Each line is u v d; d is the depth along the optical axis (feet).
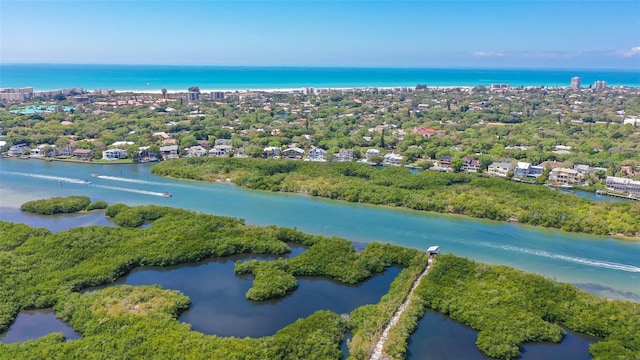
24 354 271.49
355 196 615.16
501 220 541.75
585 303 336.70
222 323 333.83
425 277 384.06
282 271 398.62
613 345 295.07
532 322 318.65
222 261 436.35
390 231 512.22
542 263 436.35
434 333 320.91
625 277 410.11
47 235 455.63
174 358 272.31
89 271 385.50
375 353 290.15
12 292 349.41
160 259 419.54
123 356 272.31
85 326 310.45
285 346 289.53
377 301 366.63
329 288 387.75
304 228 520.83
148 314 323.98
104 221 539.70
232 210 579.89
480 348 301.63
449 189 625.00
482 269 385.91
